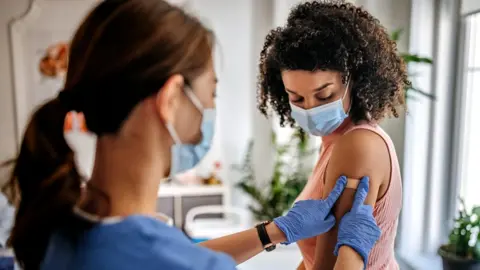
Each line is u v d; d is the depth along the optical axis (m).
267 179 2.68
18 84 2.58
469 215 1.59
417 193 1.93
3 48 2.55
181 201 2.51
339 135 0.99
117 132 0.51
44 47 2.58
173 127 0.54
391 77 0.95
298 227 0.89
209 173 2.67
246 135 2.69
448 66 1.83
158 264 0.47
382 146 0.89
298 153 2.45
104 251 0.47
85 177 0.53
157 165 0.54
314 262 0.94
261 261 2.00
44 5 2.54
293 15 1.00
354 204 0.85
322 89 0.90
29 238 0.51
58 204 0.49
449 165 1.90
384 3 1.86
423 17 1.83
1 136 2.61
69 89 0.51
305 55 0.88
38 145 0.51
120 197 0.52
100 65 0.49
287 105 1.10
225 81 2.63
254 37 2.61
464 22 1.78
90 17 0.52
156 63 0.49
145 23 0.49
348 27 0.90
